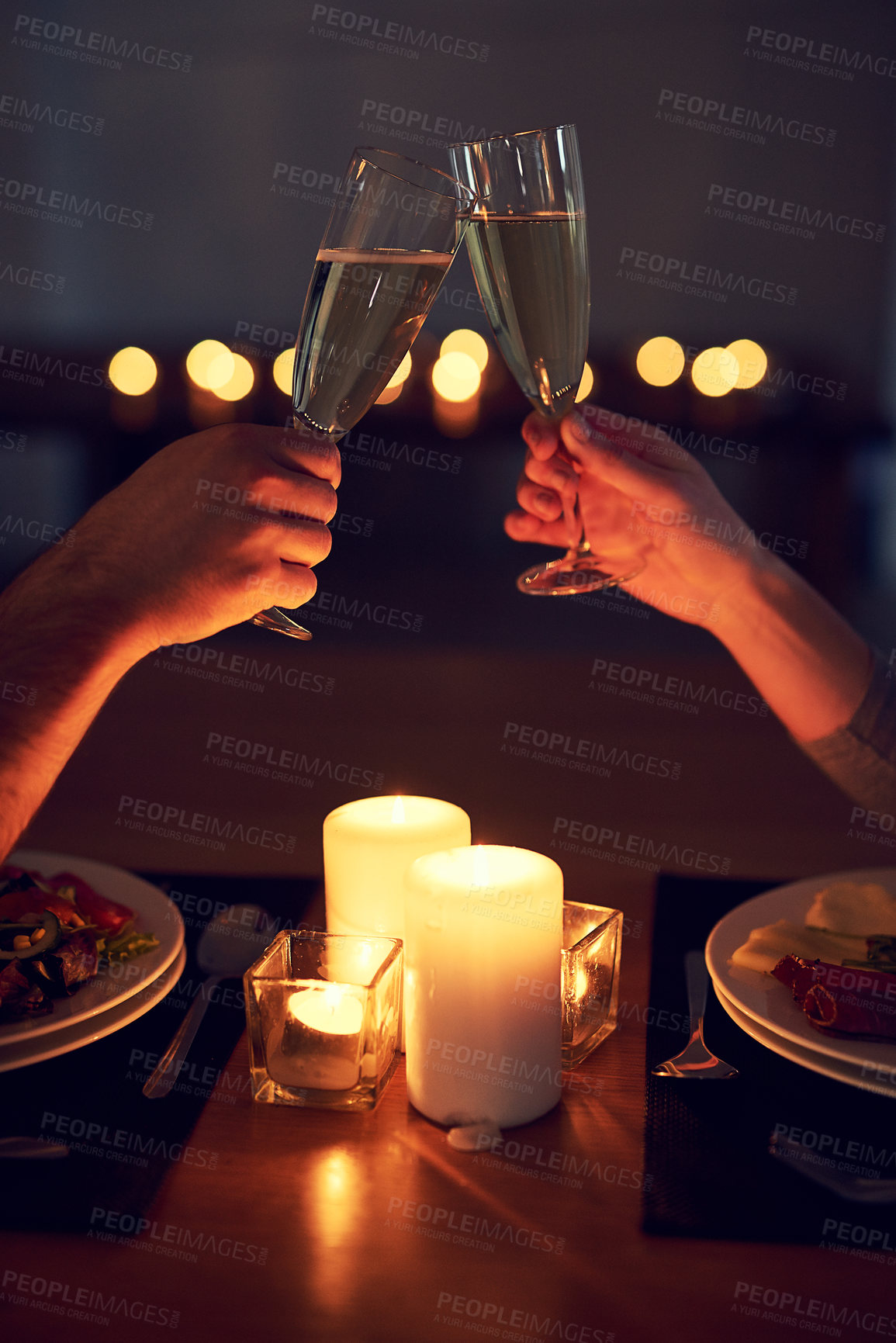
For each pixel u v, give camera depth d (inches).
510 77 215.6
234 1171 26.0
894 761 37.1
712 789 47.1
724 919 31.4
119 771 50.9
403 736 57.5
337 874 29.9
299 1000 27.4
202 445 30.3
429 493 143.9
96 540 30.1
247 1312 23.3
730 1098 27.4
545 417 37.8
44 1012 27.6
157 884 36.0
